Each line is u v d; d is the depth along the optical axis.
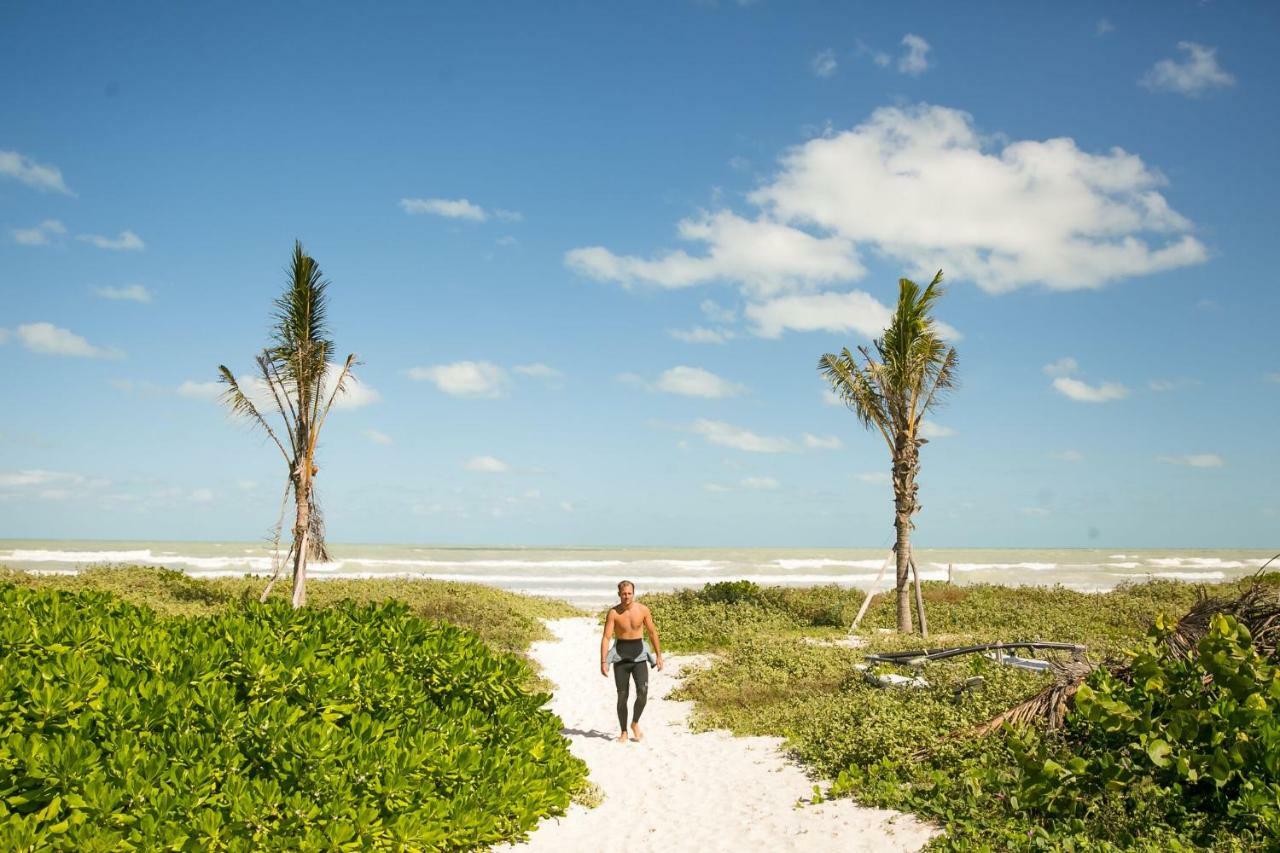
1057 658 12.08
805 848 6.96
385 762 6.67
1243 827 5.96
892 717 9.79
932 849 6.52
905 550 21.75
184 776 5.87
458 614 22.28
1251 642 7.26
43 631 7.95
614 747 11.38
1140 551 129.75
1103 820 6.41
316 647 8.93
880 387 21.92
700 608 24.62
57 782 5.47
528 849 7.10
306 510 20.89
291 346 20.58
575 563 70.56
